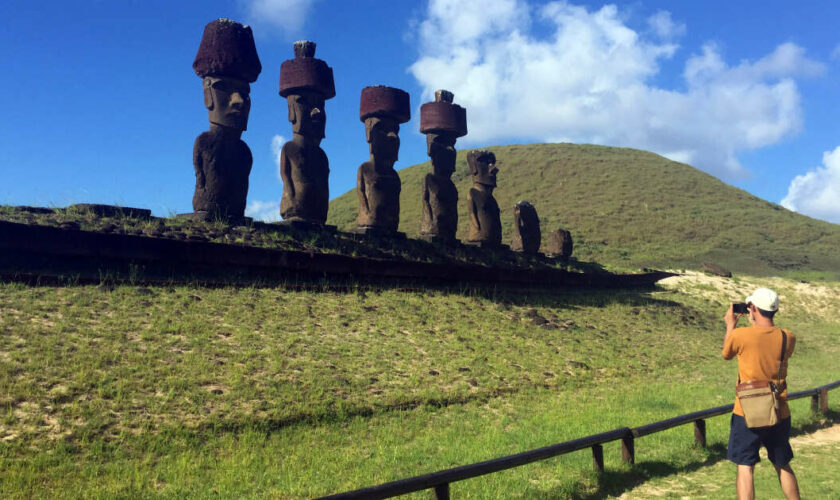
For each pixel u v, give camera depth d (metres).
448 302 15.14
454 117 19.33
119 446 6.39
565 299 18.70
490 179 20.55
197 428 7.02
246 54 14.16
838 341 19.73
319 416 7.97
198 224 13.37
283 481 5.98
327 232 15.68
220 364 8.80
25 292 9.65
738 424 4.64
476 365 11.28
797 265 38.50
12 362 7.50
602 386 11.54
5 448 5.93
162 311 10.19
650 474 6.43
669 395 10.97
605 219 46.06
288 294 12.73
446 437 7.81
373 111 17.30
